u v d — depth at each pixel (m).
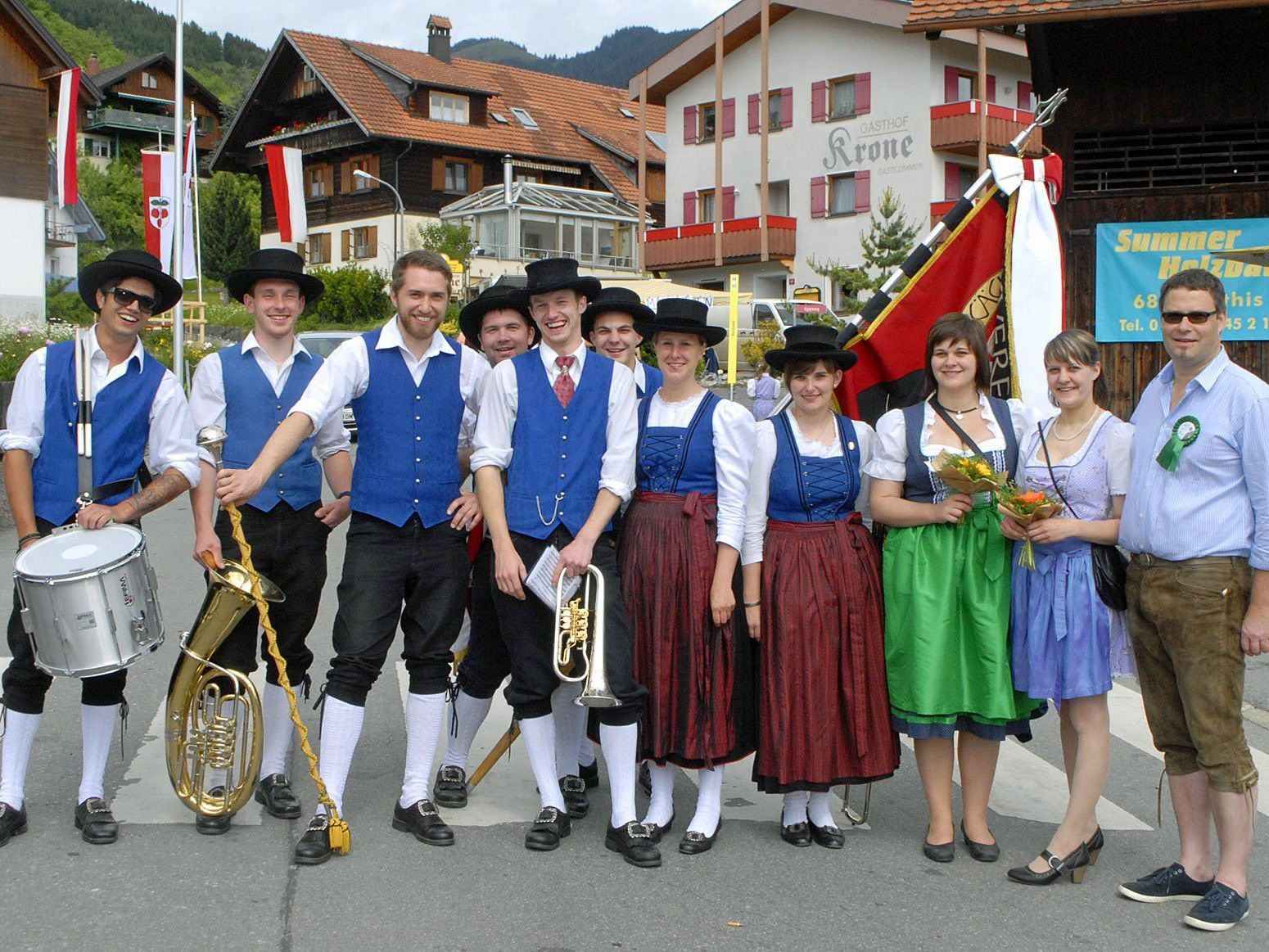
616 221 46.25
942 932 3.98
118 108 88.88
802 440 4.69
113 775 5.32
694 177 38.91
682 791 5.44
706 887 4.30
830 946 3.86
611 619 4.54
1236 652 4.07
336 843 4.46
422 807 4.69
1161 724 4.29
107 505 4.64
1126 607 4.39
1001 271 5.72
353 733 4.64
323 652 7.60
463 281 41.25
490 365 5.39
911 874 4.46
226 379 4.99
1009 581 4.49
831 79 35.06
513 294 5.23
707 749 4.56
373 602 4.64
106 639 4.24
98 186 74.69
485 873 4.37
